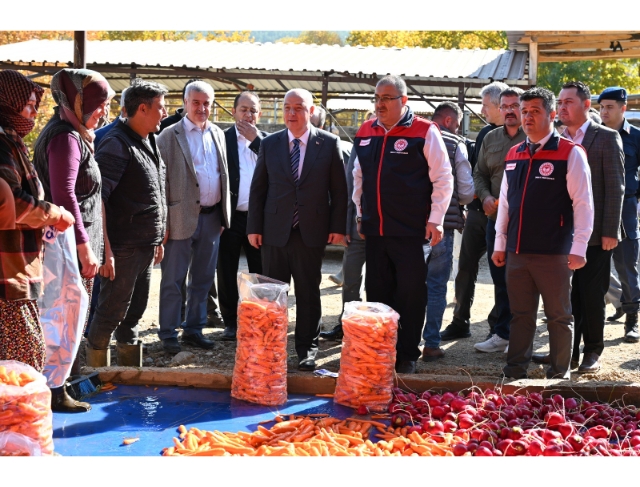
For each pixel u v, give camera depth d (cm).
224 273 670
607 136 544
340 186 566
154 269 1076
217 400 483
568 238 512
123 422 434
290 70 1400
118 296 507
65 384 459
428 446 396
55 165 418
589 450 389
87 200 445
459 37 3234
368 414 468
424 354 618
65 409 446
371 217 552
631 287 691
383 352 477
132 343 544
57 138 421
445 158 540
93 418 438
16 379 344
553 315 524
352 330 479
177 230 602
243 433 409
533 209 511
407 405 465
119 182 495
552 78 2955
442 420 444
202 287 631
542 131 511
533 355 623
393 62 1507
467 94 1692
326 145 563
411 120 546
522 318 530
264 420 449
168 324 611
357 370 476
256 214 576
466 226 674
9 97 350
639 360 626
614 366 604
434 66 1469
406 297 550
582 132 552
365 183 555
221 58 1492
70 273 410
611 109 672
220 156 628
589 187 504
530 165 515
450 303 881
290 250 563
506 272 535
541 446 384
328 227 567
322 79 1418
